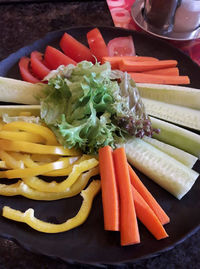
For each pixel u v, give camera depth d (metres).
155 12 0.39
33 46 0.40
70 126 0.28
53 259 0.25
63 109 0.31
